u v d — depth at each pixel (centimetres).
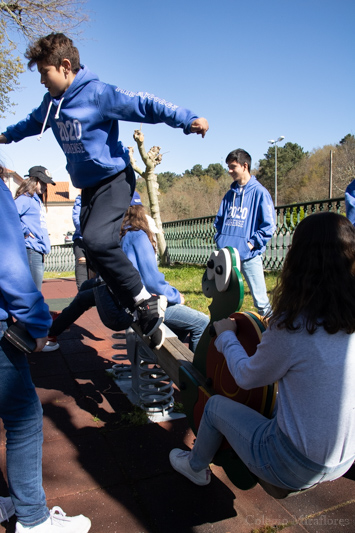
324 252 152
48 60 224
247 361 172
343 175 5400
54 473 243
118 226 251
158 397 315
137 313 267
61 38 228
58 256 1716
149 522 205
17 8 1169
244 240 446
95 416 311
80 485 232
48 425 298
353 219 292
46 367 414
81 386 367
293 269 157
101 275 270
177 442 277
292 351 153
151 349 302
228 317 212
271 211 441
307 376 152
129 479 238
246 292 709
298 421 154
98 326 573
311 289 150
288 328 152
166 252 1396
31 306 178
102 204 250
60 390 358
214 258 221
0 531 202
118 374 380
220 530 200
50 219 5912
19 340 178
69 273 1370
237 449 181
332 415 151
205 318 321
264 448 166
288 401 159
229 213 461
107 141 243
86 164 241
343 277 150
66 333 536
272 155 7219
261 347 163
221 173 9538
